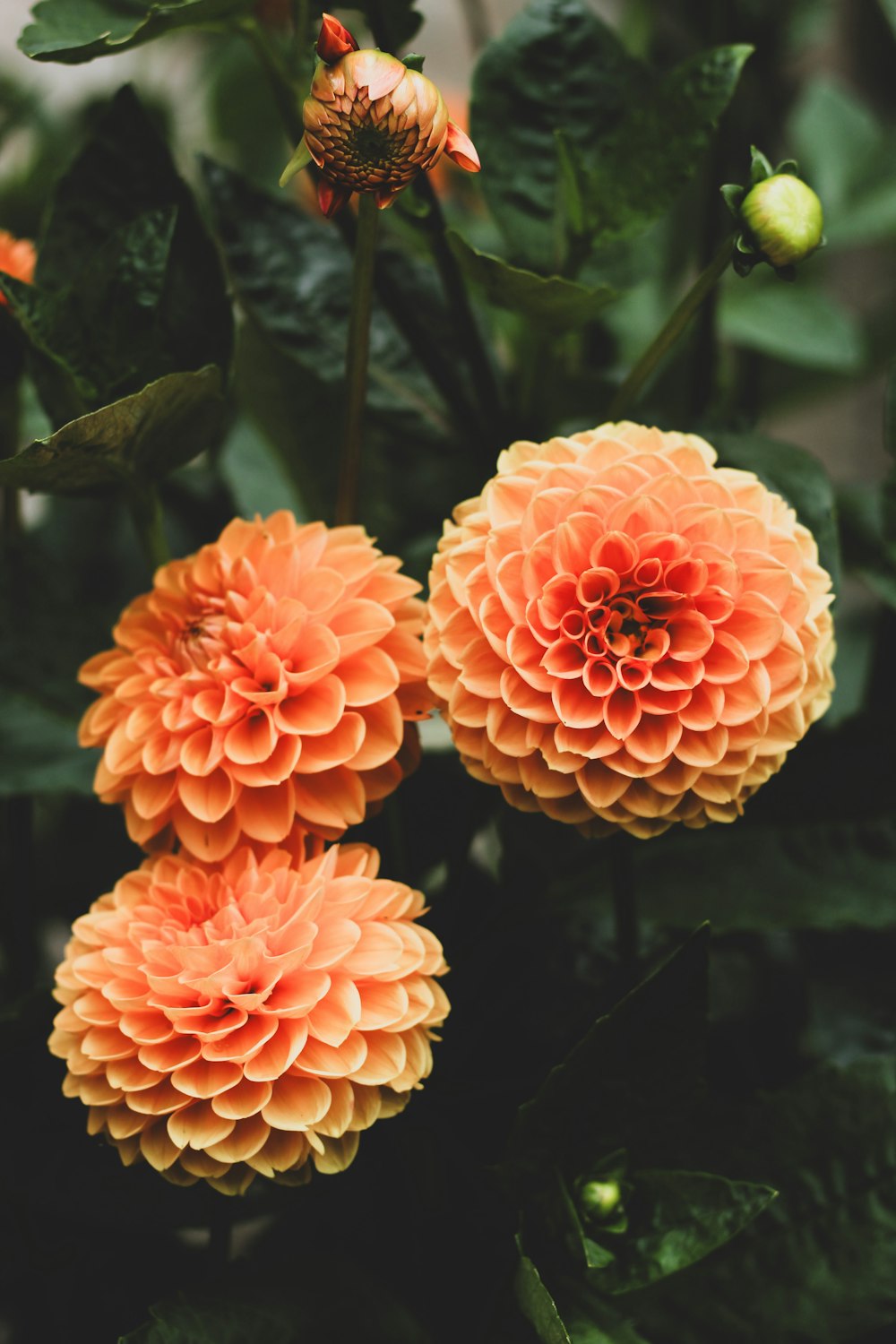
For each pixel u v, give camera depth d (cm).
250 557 67
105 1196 69
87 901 86
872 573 80
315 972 62
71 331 70
